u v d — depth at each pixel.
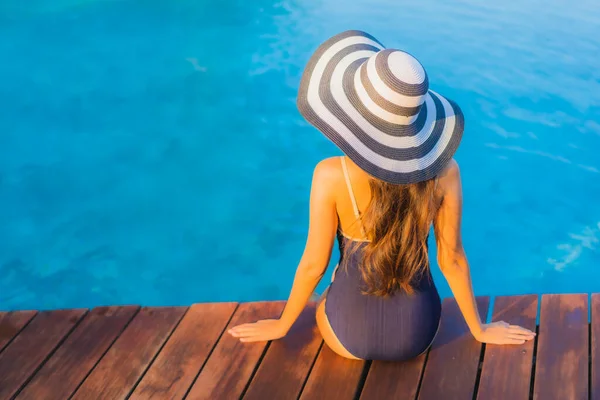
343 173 2.56
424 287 2.81
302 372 3.02
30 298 5.02
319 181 2.59
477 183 5.88
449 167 2.56
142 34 7.88
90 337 3.29
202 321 3.37
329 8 8.20
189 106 6.88
